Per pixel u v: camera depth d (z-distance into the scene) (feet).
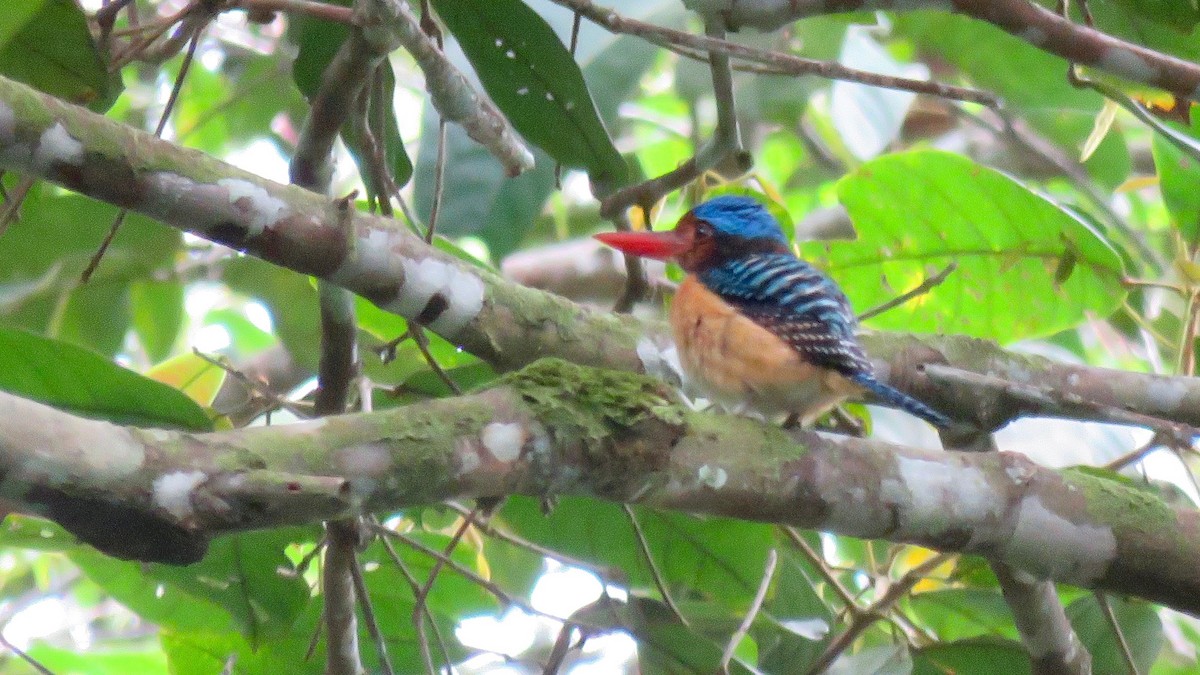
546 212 45.06
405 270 20.94
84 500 13.91
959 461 19.57
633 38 32.96
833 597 32.55
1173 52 27.50
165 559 14.42
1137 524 19.85
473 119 21.02
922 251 30.99
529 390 17.06
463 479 16.19
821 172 49.06
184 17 22.00
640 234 26.99
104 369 21.01
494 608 28.68
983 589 29.12
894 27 37.86
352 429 15.76
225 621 26.99
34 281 30.45
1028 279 30.58
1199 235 29.07
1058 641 25.05
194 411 21.66
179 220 18.70
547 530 27.50
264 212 19.16
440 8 22.68
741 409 25.02
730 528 26.66
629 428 17.24
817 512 18.65
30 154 17.51
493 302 22.35
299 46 24.40
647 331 24.76
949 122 51.31
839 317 24.16
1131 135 49.85
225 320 43.01
